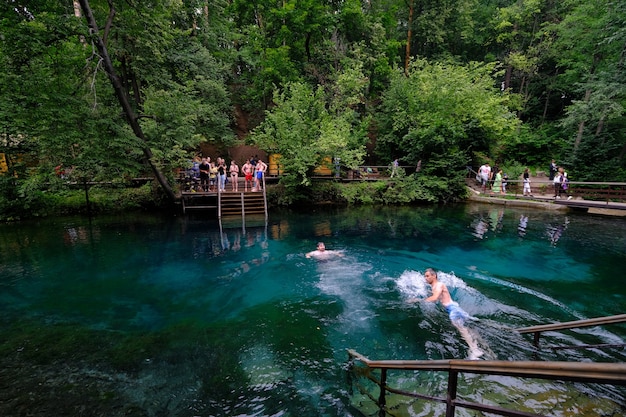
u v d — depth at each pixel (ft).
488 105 64.75
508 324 20.63
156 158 46.37
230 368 17.08
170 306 24.32
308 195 62.23
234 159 78.74
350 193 61.72
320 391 15.19
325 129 58.29
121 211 54.70
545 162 79.71
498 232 42.50
